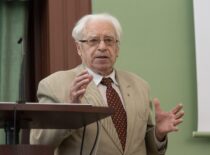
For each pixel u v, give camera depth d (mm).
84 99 5277
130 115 5406
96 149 5105
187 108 8219
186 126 8156
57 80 5254
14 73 8289
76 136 5176
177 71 8312
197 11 8305
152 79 8227
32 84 8539
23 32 8469
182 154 8078
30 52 8672
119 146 5234
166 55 8328
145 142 5660
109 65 5512
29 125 4570
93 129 5168
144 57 8266
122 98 5512
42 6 8492
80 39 5602
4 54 8312
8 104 3811
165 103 8195
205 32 8250
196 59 8203
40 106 3885
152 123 5688
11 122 4293
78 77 4449
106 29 5520
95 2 8250
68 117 4254
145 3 8406
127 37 8266
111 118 5293
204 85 8133
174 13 8461
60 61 8008
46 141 4914
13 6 8508
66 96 5105
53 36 8062
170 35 8398
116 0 8320
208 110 8094
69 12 8156
